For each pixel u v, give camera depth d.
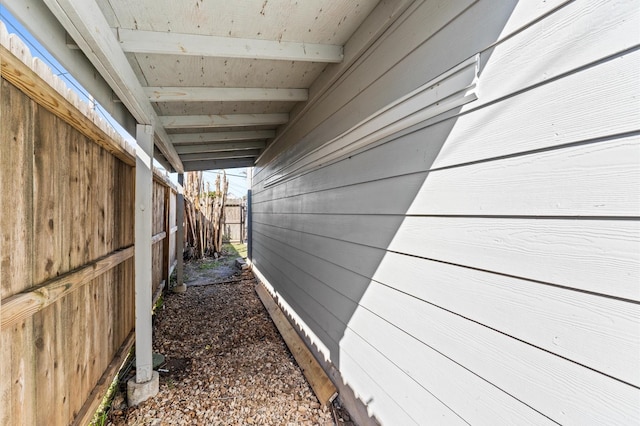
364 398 1.91
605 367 0.77
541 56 0.90
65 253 1.48
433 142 1.33
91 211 1.82
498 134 1.04
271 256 4.79
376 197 1.78
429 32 1.35
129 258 2.69
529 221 0.94
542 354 0.91
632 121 0.72
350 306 2.10
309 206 2.94
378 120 1.74
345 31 1.92
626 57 0.73
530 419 0.94
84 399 1.72
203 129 4.14
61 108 1.32
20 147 1.13
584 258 0.81
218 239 9.73
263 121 3.54
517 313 0.98
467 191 1.16
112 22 1.64
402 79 1.54
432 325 1.34
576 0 0.82
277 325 3.83
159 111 3.13
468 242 1.15
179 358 3.04
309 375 2.62
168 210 5.25
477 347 1.12
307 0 1.59
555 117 0.87
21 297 1.07
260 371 2.79
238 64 2.24
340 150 2.23
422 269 1.40
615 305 0.76
